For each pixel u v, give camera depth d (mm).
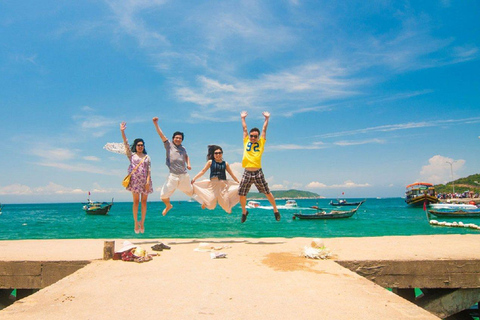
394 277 5211
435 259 5277
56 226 36094
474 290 5469
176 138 7637
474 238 7738
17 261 5219
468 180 136750
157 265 4953
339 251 6008
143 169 7348
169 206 7828
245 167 7590
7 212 83875
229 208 7973
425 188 67938
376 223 36781
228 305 3188
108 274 4410
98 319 2818
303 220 41031
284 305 3191
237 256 5645
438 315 5672
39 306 3162
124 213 67312
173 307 3127
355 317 2875
